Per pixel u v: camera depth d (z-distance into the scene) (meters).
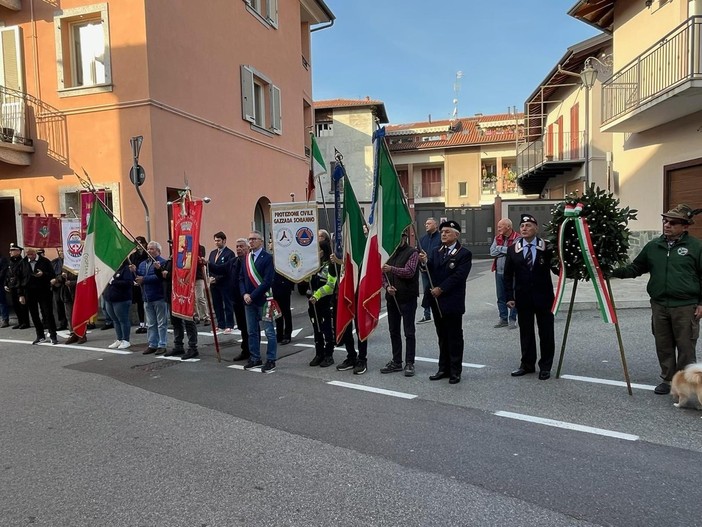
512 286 6.00
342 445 4.20
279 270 6.93
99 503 3.38
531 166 25.70
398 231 6.26
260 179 15.88
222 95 13.75
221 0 13.73
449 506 3.23
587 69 14.12
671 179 13.17
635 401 5.02
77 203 11.80
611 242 5.36
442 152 39.12
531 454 3.94
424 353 7.41
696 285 4.91
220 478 3.69
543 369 5.83
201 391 5.83
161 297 7.89
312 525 3.06
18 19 11.74
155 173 11.05
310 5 19.80
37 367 7.23
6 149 11.28
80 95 11.38
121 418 5.00
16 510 3.32
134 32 10.95
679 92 10.66
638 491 3.35
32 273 8.84
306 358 7.34
